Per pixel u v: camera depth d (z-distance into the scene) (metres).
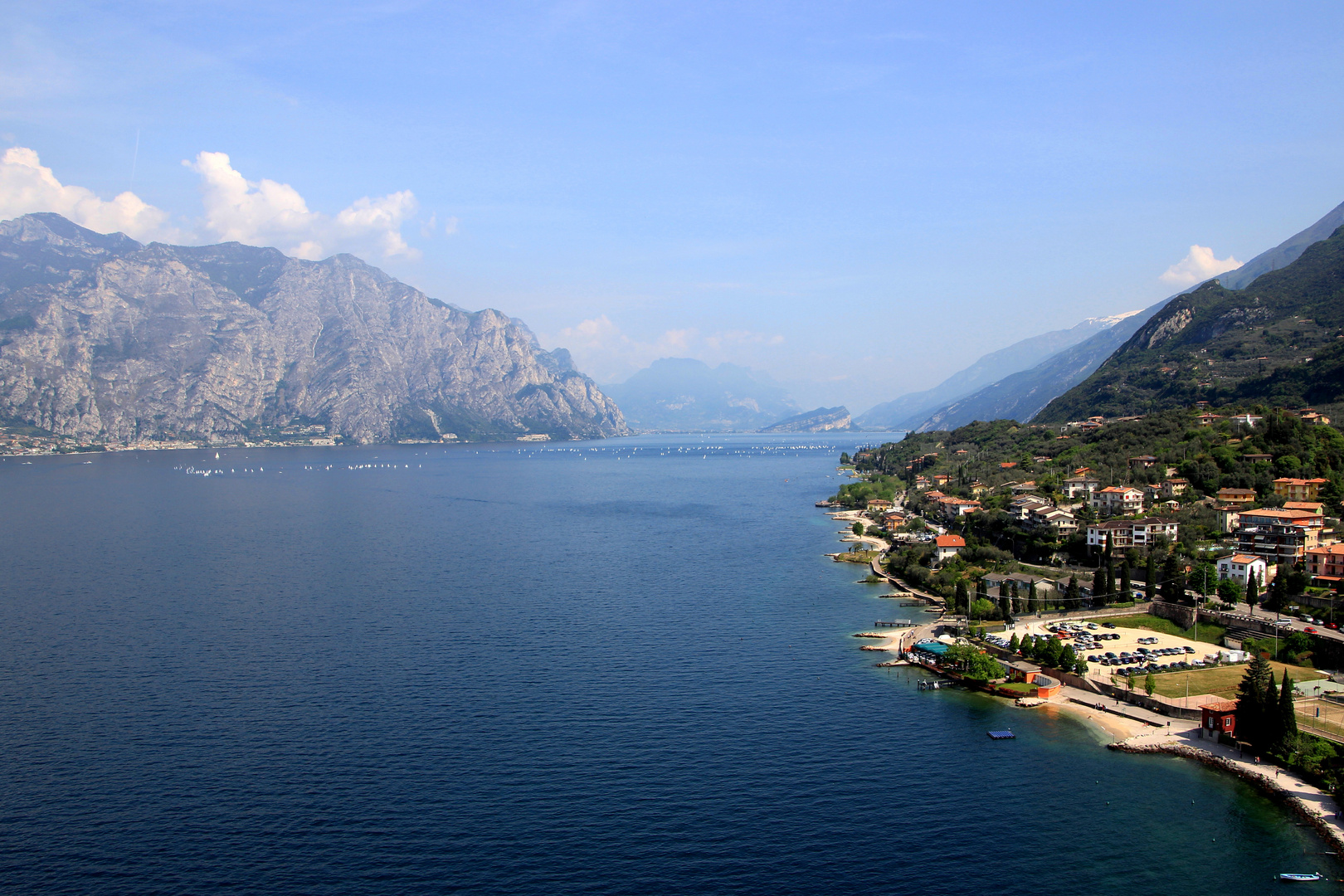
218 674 176.25
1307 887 106.50
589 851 111.69
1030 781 133.75
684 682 175.00
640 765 136.38
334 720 152.12
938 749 144.88
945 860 111.25
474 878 105.81
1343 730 145.25
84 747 140.38
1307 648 184.12
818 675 180.88
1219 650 191.88
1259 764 138.12
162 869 107.12
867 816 121.94
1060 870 109.50
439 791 126.44
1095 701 167.12
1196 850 114.50
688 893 103.56
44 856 109.44
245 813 119.94
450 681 173.12
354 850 111.25
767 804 124.88
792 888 104.94
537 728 149.75
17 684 169.50
